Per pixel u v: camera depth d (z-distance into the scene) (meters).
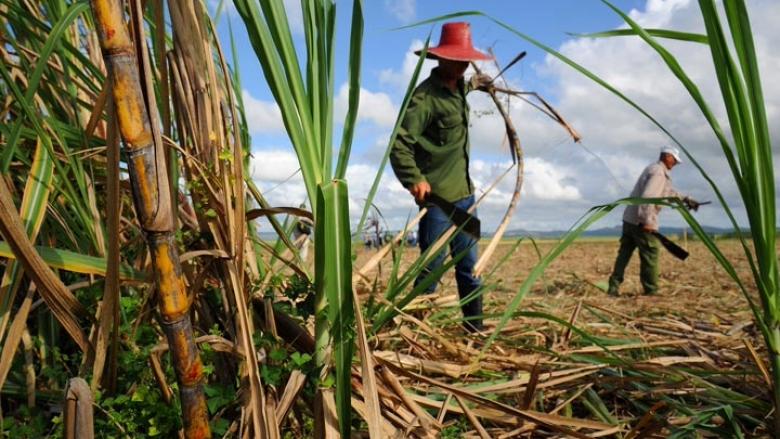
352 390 1.86
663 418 2.03
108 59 0.99
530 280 1.49
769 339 1.64
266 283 2.09
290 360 1.82
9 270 1.54
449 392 1.90
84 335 1.52
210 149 1.68
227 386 1.73
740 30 1.31
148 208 1.07
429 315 2.96
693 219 1.58
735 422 1.90
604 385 2.41
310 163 1.61
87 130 1.73
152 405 1.52
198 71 1.67
